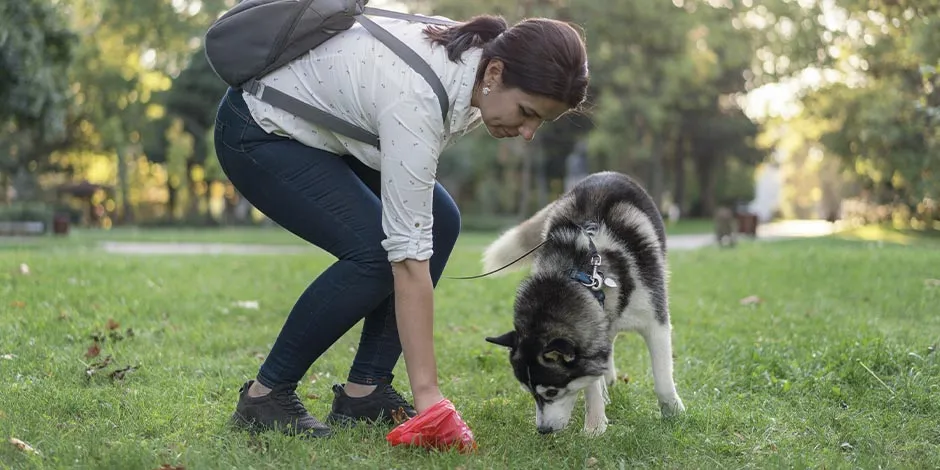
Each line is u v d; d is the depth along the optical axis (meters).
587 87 2.74
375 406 3.34
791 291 7.92
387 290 3.00
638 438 3.24
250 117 2.88
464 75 2.72
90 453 2.83
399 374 4.43
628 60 32.75
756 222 24.97
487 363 4.67
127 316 5.89
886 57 21.83
